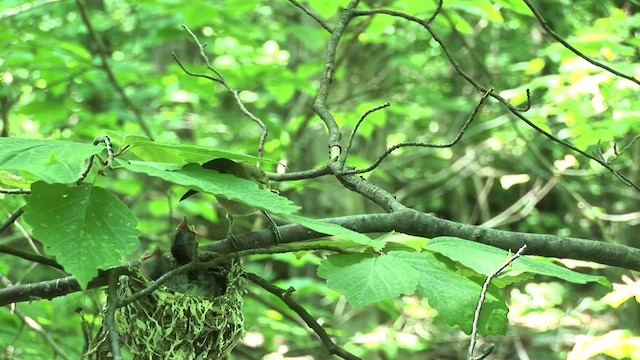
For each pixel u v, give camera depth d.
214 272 2.96
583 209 8.65
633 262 3.11
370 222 3.08
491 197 15.83
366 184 3.27
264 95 10.20
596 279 2.65
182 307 2.74
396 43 9.07
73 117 8.89
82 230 2.25
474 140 12.87
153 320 2.72
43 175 2.03
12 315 5.33
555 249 3.11
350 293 2.40
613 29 5.66
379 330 7.03
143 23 7.47
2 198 5.29
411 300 10.31
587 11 7.64
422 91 10.84
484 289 2.41
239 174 2.82
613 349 3.86
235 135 10.62
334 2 5.98
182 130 11.17
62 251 2.20
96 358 2.86
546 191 9.64
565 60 5.71
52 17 8.27
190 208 7.79
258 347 8.08
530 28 9.42
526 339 9.70
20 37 6.39
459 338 8.92
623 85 5.44
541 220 13.84
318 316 7.57
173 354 2.74
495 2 5.21
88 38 8.70
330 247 2.72
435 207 15.49
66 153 2.16
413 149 13.36
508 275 2.82
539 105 8.45
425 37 9.48
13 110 7.58
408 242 3.07
